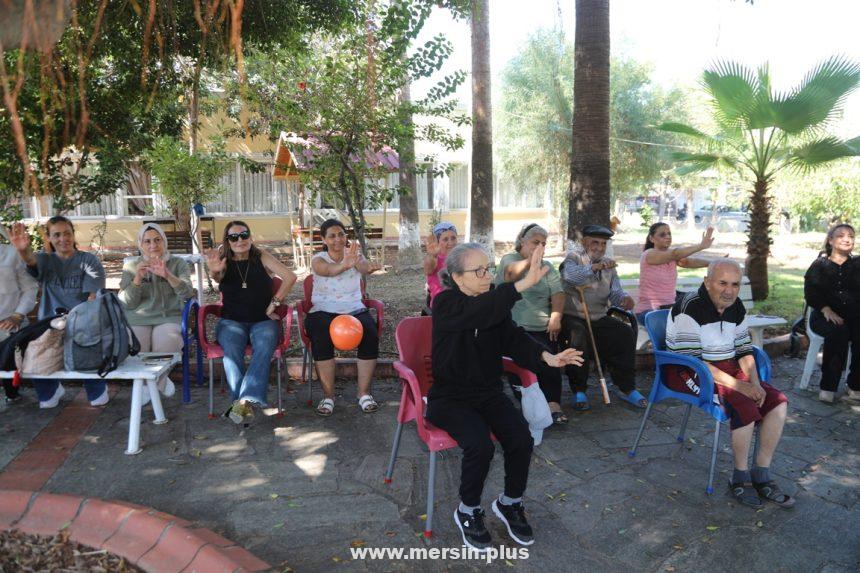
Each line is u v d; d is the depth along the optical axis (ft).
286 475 12.53
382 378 18.85
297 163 23.89
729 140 31.96
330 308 16.25
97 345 13.39
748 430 11.76
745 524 11.10
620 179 59.47
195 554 9.18
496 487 12.31
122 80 20.36
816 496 12.14
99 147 21.81
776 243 60.23
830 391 17.31
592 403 17.20
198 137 48.06
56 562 9.21
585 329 16.33
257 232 54.08
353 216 22.82
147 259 16.17
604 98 23.22
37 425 14.70
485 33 37.60
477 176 38.73
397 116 21.83
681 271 43.09
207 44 17.71
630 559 10.05
